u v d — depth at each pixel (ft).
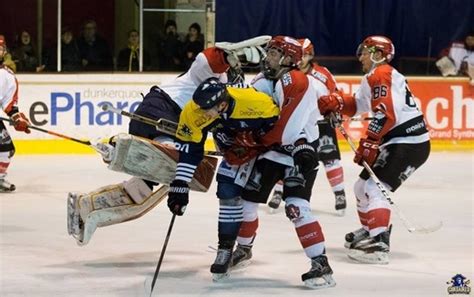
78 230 34.94
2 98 53.62
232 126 30.78
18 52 76.54
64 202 51.80
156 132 35.32
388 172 36.70
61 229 43.57
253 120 30.66
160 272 34.47
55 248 39.01
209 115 30.12
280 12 83.92
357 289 31.91
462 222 46.32
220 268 32.37
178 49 78.95
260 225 45.01
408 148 36.73
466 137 79.77
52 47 77.41
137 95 74.69
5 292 31.24
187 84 35.88
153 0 78.69
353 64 85.35
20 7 77.20
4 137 54.75
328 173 48.01
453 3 86.33
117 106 74.33
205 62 35.12
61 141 73.46
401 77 36.73
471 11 86.53
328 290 31.73
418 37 86.53
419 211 49.65
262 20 83.66
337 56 85.56
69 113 73.36
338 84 78.33
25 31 76.33
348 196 55.21
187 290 31.63
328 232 43.34
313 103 31.60
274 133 31.24
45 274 34.06
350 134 77.30
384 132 36.14
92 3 79.15
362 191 37.35
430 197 54.65
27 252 38.17
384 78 36.19
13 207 50.01
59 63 77.10
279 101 31.35
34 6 77.36
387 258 36.35
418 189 57.72
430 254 38.32
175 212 30.68
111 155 33.63
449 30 86.63
